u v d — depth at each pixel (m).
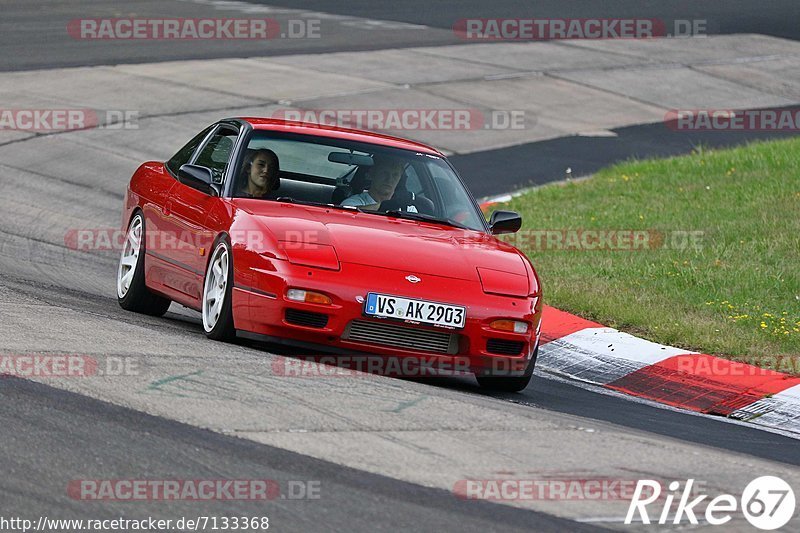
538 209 54.19
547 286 39.25
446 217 29.98
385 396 23.11
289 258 25.64
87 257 42.09
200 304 28.58
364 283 25.50
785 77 102.12
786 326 34.97
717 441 24.92
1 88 73.06
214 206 28.66
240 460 18.39
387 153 30.92
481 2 129.00
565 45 107.75
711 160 63.19
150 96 74.50
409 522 16.48
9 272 36.00
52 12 106.25
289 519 16.23
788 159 61.44
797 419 28.38
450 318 25.81
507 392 28.05
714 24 124.44
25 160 57.97
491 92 86.44
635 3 134.88
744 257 43.22
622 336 34.03
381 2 125.62
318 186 29.45
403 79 87.31
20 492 16.41
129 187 34.78
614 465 20.33
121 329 27.05
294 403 21.73
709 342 33.34
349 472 18.33
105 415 20.02
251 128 30.69
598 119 82.31
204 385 22.30
